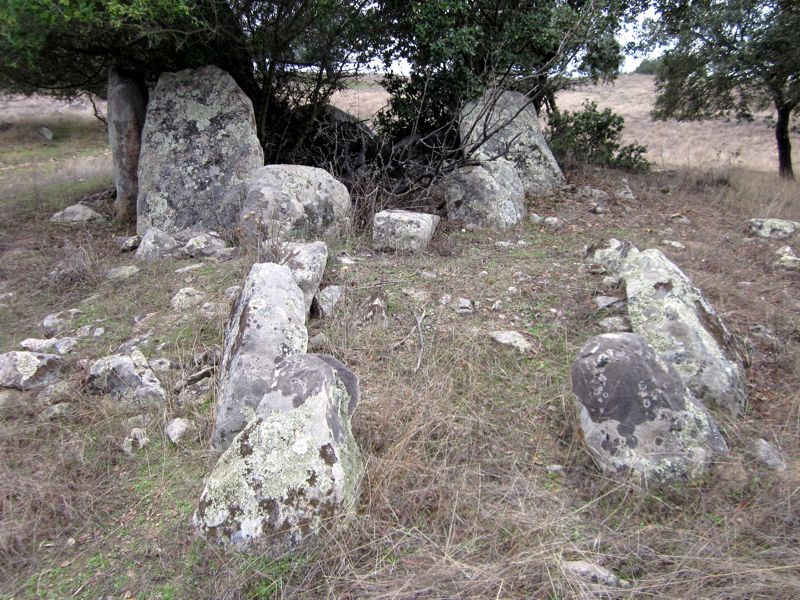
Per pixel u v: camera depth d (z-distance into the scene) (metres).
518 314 4.35
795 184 9.19
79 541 2.65
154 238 5.97
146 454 3.15
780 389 3.55
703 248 5.89
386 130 8.95
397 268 5.17
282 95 8.67
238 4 6.75
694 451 2.79
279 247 4.86
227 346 3.51
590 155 10.15
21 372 3.79
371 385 3.51
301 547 2.41
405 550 2.47
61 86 8.34
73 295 5.15
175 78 7.12
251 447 2.58
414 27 7.59
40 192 9.36
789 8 8.59
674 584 2.27
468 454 3.03
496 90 7.46
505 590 2.24
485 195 6.66
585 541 2.51
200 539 2.53
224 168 6.81
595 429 2.89
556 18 7.54
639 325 3.66
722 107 10.61
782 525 2.53
